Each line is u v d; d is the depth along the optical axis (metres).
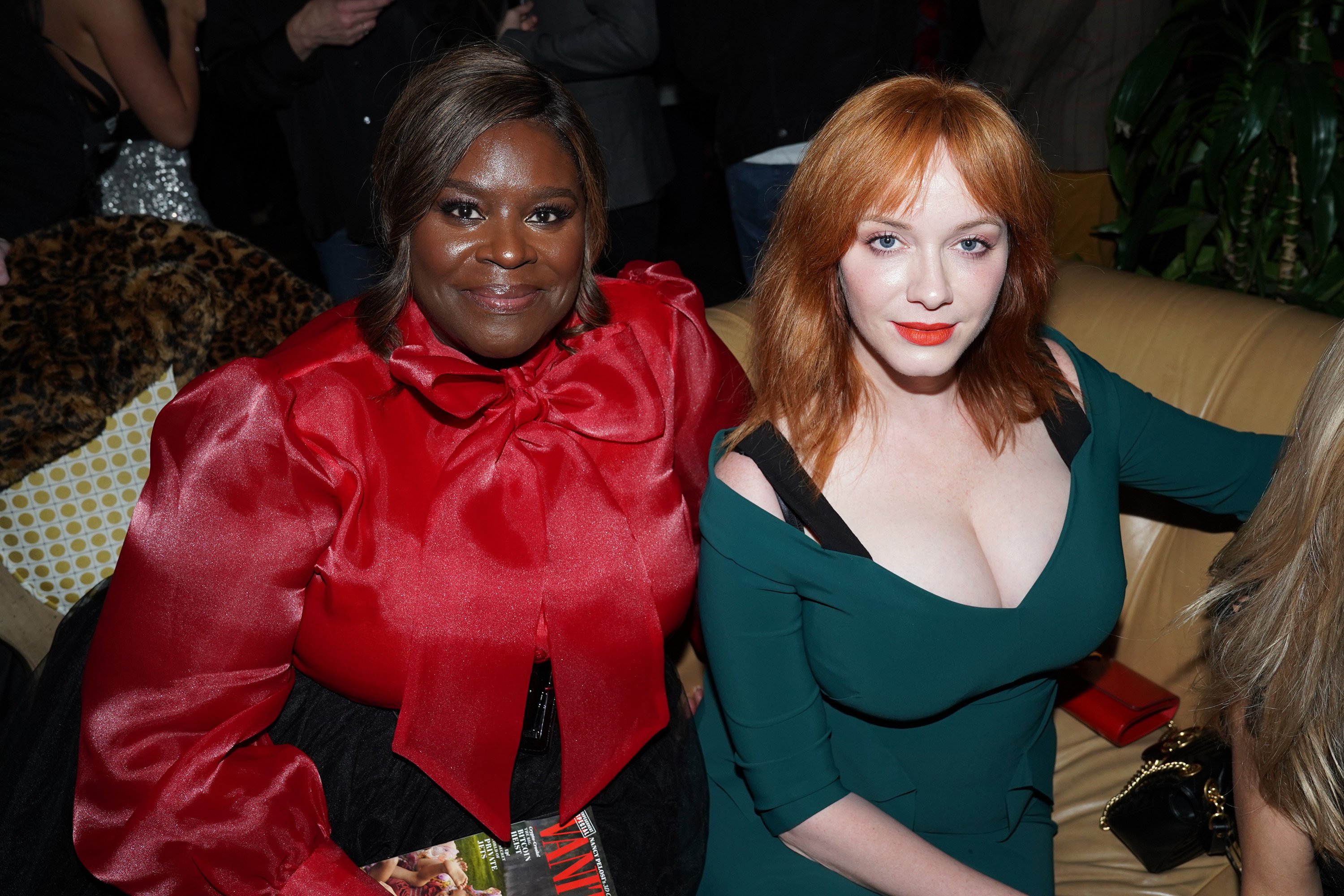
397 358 0.98
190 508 0.95
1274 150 2.15
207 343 1.33
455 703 1.02
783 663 1.12
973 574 1.09
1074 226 2.65
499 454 1.04
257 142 4.25
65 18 1.87
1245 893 1.10
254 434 0.95
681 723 1.25
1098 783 1.42
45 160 1.62
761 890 1.18
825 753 1.13
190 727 0.98
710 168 4.63
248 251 1.37
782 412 1.13
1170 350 1.51
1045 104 2.56
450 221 0.96
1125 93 2.15
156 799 0.95
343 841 1.07
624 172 2.41
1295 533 0.97
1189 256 2.32
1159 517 1.49
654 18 2.23
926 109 0.96
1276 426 1.39
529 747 1.10
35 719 1.09
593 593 1.06
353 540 0.99
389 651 1.01
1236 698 1.05
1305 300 2.11
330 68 2.01
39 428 1.23
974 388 1.15
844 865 1.13
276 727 1.09
